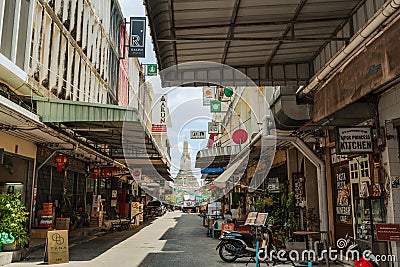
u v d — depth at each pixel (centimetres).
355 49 513
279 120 832
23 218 904
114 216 2275
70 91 1518
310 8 538
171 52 662
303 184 1107
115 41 2388
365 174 749
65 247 872
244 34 607
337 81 561
